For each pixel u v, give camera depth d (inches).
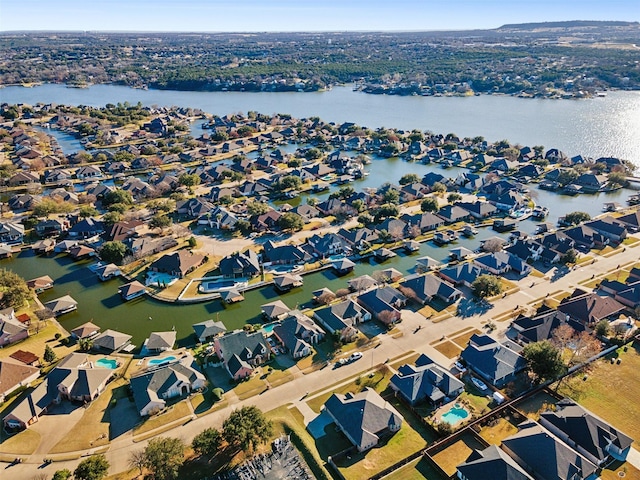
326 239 5659.5
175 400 3307.1
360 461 2807.6
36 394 3228.3
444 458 2834.6
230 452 2856.8
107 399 3316.9
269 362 3703.3
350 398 3211.1
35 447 2910.9
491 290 4505.4
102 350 3858.3
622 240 5925.2
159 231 6136.8
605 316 4202.8
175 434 3004.4
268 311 4308.6
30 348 3868.1
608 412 3196.4
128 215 6510.8
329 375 3558.1
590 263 5359.3
